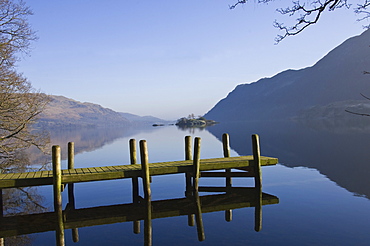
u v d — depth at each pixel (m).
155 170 12.14
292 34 8.33
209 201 12.49
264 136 58.81
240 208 11.62
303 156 27.36
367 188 14.72
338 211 11.19
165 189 15.46
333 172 19.23
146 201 11.71
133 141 13.73
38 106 28.44
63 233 9.55
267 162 13.39
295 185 15.74
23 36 26.58
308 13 8.01
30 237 9.38
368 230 9.32
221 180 17.67
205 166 12.73
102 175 11.46
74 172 11.88
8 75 26.08
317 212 11.11
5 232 9.72
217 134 75.88
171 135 77.94
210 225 9.95
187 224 10.08
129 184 17.19
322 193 13.90
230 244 8.51
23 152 42.41
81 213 11.46
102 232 9.56
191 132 94.06
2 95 25.75
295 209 11.50
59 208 10.41
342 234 9.05
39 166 26.61
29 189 17.12
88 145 53.03
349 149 31.22
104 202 13.29
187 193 14.12
